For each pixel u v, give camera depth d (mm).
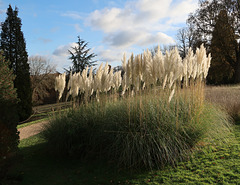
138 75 4160
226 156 3570
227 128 5105
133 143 3547
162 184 2854
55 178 3402
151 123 3922
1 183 3041
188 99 5047
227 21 21703
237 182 2635
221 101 7277
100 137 4234
